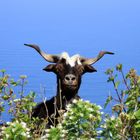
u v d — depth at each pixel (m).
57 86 23.64
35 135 16.83
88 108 15.85
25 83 19.67
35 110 23.53
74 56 23.97
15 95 19.38
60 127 15.23
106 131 15.88
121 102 17.28
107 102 17.30
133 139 16.64
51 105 23.50
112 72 17.84
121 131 16.08
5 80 19.41
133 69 17.81
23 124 15.31
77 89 23.58
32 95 19.50
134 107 17.17
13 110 19.02
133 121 16.50
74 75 23.45
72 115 15.87
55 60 24.38
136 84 17.58
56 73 23.81
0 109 18.88
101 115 15.92
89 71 24.19
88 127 15.85
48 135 15.16
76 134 15.87
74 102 15.95
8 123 15.24
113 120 15.92
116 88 17.61
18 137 15.05
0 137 15.29
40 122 22.22
